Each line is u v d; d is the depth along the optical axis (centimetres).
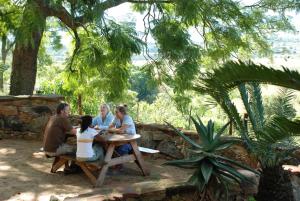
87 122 573
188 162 472
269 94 708
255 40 1317
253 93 638
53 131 620
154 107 1667
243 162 636
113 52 1105
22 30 909
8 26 992
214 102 614
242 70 486
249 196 496
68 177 611
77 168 635
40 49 1503
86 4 1002
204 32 1271
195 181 467
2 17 996
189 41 1143
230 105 568
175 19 1160
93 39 1145
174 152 737
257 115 616
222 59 1251
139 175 644
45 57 1739
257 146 568
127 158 616
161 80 1227
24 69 1156
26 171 630
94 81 1255
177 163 472
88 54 1131
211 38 1289
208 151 482
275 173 571
